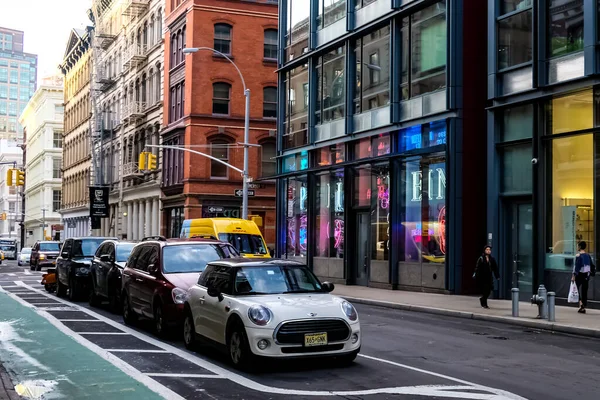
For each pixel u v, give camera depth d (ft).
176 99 174.81
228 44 167.32
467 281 82.28
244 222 89.30
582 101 68.49
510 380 32.83
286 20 127.65
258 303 34.86
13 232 472.85
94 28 258.98
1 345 44.68
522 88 75.15
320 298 36.35
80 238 82.58
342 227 106.01
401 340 46.70
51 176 359.05
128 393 30.12
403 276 91.25
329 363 37.19
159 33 188.55
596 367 36.68
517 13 76.07
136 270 54.49
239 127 167.12
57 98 361.71
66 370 35.76
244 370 35.14
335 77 110.11
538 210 72.18
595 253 66.18
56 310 68.13
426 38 89.35
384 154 95.96
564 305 68.54
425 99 88.58
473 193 83.10
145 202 196.34
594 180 66.80
